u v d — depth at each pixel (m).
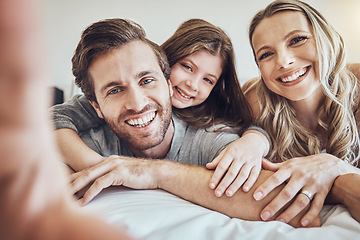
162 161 0.74
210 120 1.02
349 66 1.28
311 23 1.06
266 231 0.46
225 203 0.62
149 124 0.89
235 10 1.89
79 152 0.80
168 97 0.91
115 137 0.97
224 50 1.05
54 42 1.98
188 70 1.02
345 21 1.73
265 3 1.87
